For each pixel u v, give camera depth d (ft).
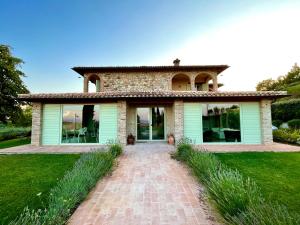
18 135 80.79
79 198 14.33
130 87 57.72
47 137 42.93
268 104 42.09
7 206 13.93
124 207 13.80
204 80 66.69
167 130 50.21
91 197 15.57
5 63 66.74
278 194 15.53
